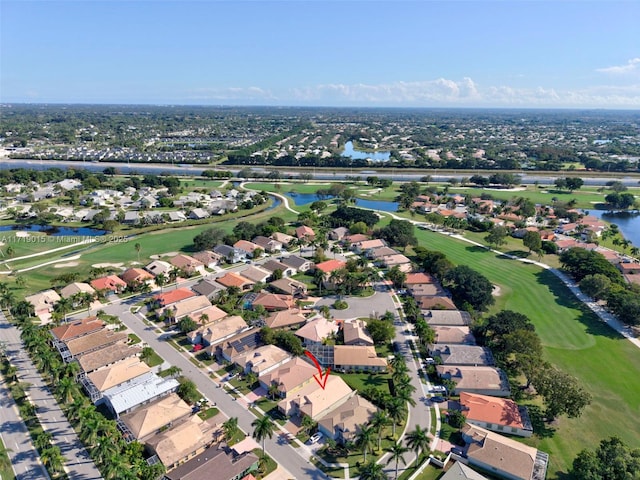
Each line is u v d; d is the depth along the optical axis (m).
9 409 103.94
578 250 192.00
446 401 107.25
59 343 128.62
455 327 135.88
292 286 167.38
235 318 140.50
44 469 86.69
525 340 117.12
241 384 114.12
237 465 84.00
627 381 116.12
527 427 95.88
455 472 82.38
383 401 103.88
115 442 87.38
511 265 199.62
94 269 179.50
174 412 99.56
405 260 197.62
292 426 99.00
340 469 86.75
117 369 113.94
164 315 146.88
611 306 150.38
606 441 88.44
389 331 131.25
